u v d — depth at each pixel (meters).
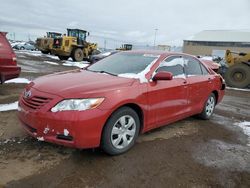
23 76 11.11
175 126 5.54
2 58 6.94
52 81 3.94
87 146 3.53
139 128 4.24
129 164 3.75
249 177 3.72
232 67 14.07
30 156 3.74
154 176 3.52
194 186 3.39
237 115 7.08
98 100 3.54
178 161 3.98
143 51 5.18
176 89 4.80
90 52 24.55
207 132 5.38
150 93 4.24
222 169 3.87
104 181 3.30
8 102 6.48
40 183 3.17
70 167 3.54
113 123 3.75
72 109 3.43
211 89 6.00
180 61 5.20
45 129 3.50
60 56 24.00
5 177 3.22
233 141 5.02
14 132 4.54
